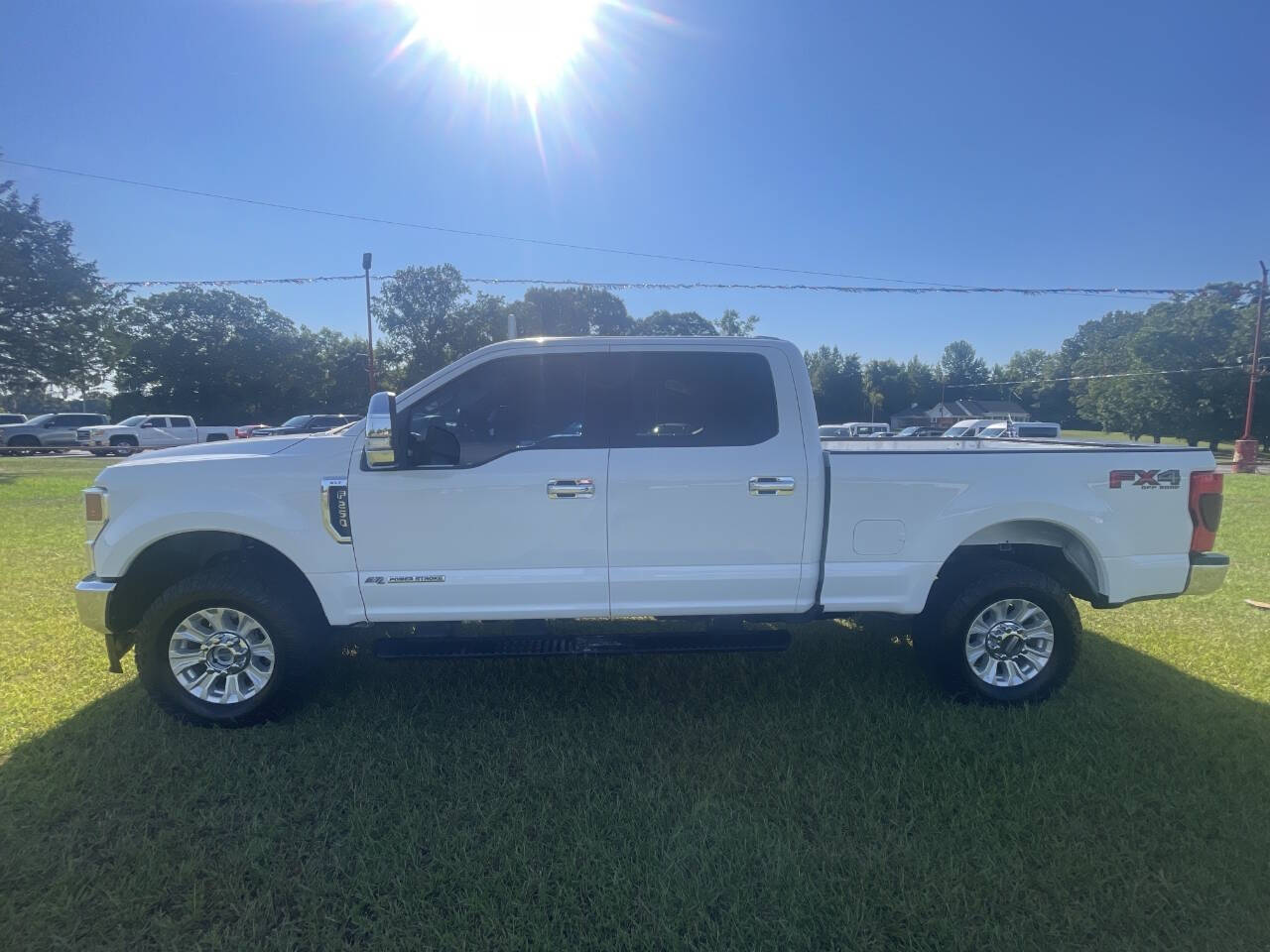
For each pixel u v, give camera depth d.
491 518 4.03
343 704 4.28
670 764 3.62
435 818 3.16
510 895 2.68
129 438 32.62
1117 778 3.45
